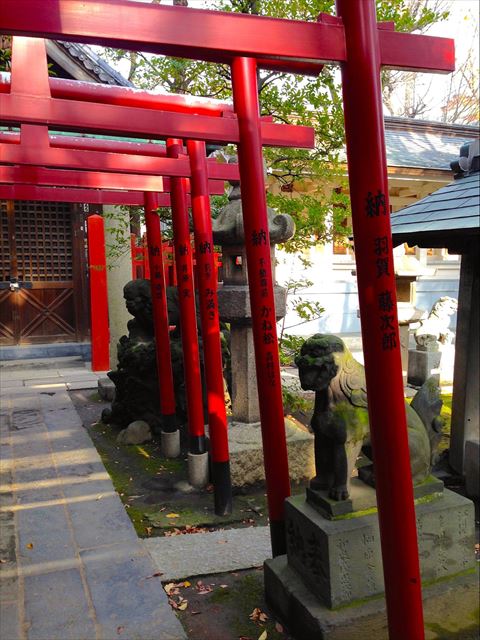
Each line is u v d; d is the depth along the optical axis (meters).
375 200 2.01
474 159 5.10
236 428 4.98
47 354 10.62
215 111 3.89
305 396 7.25
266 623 2.89
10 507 4.21
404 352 8.59
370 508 2.82
